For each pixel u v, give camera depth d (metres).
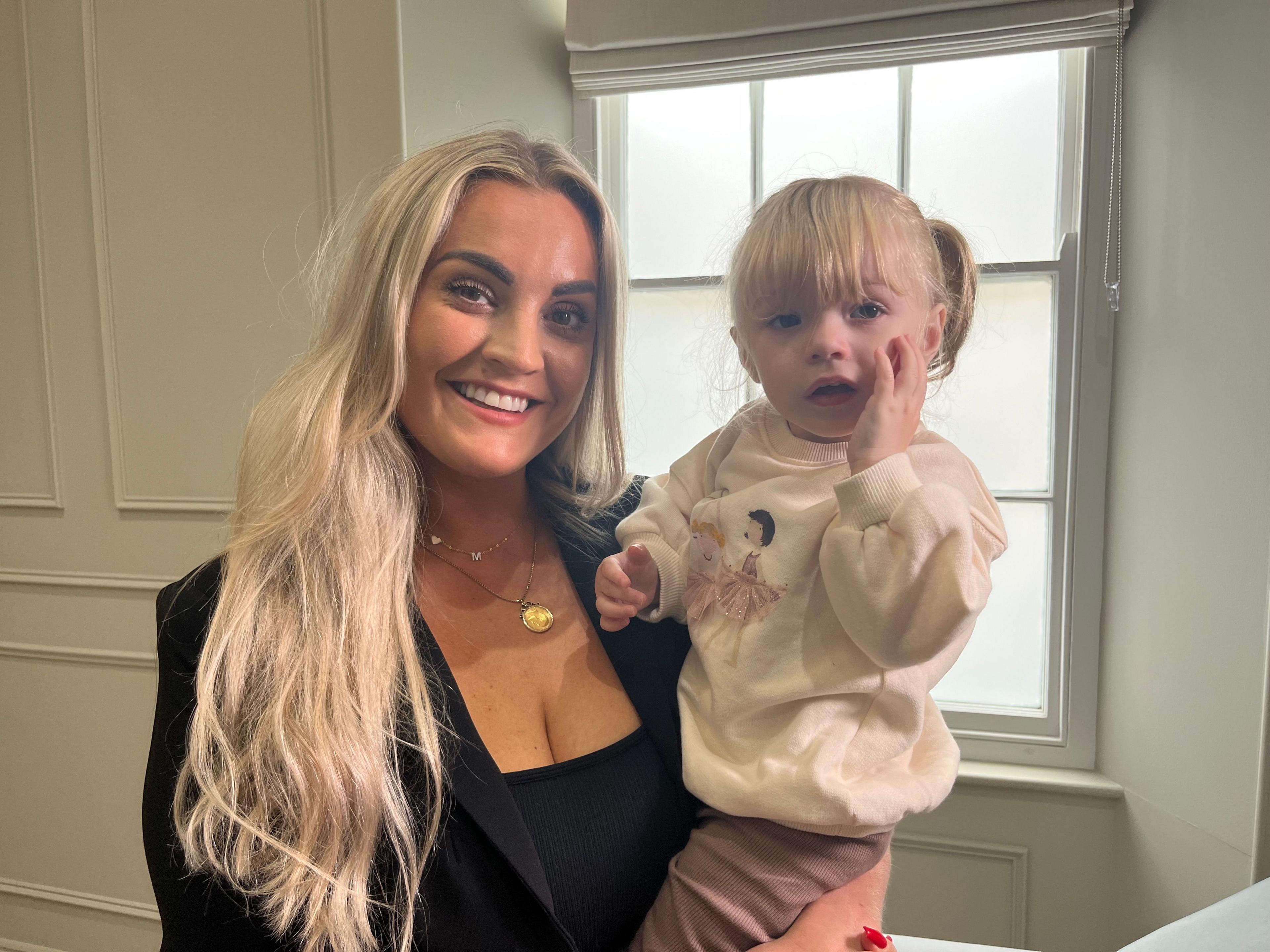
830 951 0.74
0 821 2.17
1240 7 1.42
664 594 0.89
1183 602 1.56
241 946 0.73
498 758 0.80
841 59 1.76
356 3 1.77
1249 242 1.41
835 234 0.74
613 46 1.85
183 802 0.73
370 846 0.70
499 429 0.81
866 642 0.71
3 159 2.01
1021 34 1.68
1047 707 1.86
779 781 0.75
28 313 2.04
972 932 1.83
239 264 1.89
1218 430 1.48
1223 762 1.46
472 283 0.79
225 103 1.87
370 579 0.79
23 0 1.94
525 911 0.74
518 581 0.94
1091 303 1.75
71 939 2.14
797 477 0.82
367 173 1.79
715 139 1.96
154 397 1.97
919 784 0.78
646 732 0.88
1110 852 1.76
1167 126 1.60
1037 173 1.81
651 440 2.03
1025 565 1.88
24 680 2.13
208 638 0.75
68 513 2.07
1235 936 0.93
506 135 0.86
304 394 0.83
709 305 1.41
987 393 1.87
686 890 0.77
